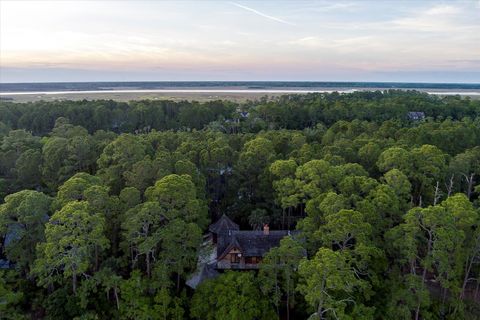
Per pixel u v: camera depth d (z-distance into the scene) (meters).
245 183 72.75
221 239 61.81
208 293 45.31
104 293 48.50
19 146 83.94
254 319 44.28
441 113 158.25
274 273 44.81
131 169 62.72
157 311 44.16
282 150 86.94
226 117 161.12
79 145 73.94
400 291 42.56
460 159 70.12
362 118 141.88
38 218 48.19
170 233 45.19
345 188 53.38
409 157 63.81
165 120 142.25
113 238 53.38
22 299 48.91
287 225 68.88
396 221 50.44
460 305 45.72
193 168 63.84
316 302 41.69
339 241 46.59
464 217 42.97
